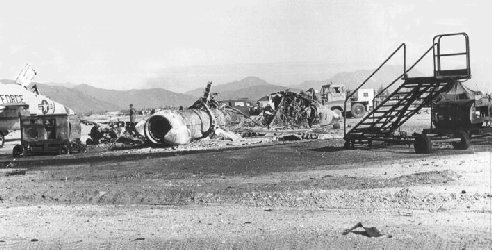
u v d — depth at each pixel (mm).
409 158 20703
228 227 10078
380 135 24750
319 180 15578
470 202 11766
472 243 8383
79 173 20328
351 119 62969
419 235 8969
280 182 15539
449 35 22406
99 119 82438
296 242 8719
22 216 11852
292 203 12453
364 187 14102
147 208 12648
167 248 8672
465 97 24625
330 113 56875
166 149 31375
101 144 38531
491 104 27578
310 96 58406
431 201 11969
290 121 56344
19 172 21000
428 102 23781
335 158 21922
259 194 13594
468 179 14625
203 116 37531
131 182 17109
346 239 8797
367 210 11430
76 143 32125
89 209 12656
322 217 10789
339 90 68500
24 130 31297
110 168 21688
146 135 32781
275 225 10125
